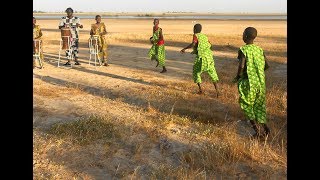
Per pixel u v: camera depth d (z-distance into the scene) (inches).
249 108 243.4
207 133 257.1
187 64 597.6
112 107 324.5
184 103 335.3
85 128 256.8
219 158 214.2
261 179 192.7
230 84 420.8
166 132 261.0
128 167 208.1
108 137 248.7
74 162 211.9
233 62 629.9
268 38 1164.5
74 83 422.3
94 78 454.3
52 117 291.0
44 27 1786.4
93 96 364.2
